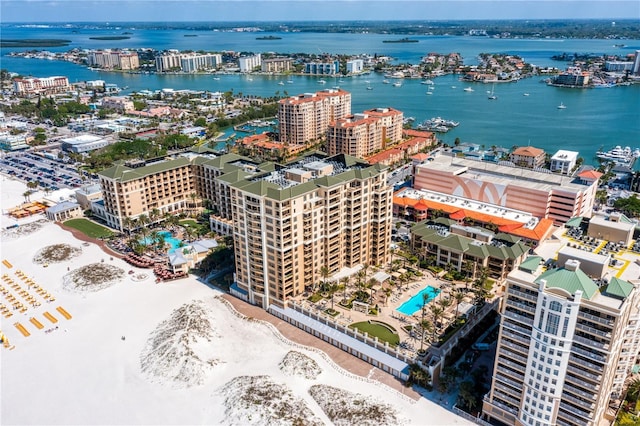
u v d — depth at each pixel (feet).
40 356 520.01
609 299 341.82
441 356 479.00
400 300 599.16
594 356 346.74
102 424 429.38
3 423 431.43
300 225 571.69
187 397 460.55
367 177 627.05
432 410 439.63
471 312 563.07
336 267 643.86
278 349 526.57
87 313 598.75
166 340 523.70
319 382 476.13
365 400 449.48
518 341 383.45
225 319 579.89
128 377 488.02
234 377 482.69
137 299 627.46
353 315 567.59
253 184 559.38
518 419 402.52
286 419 421.18
